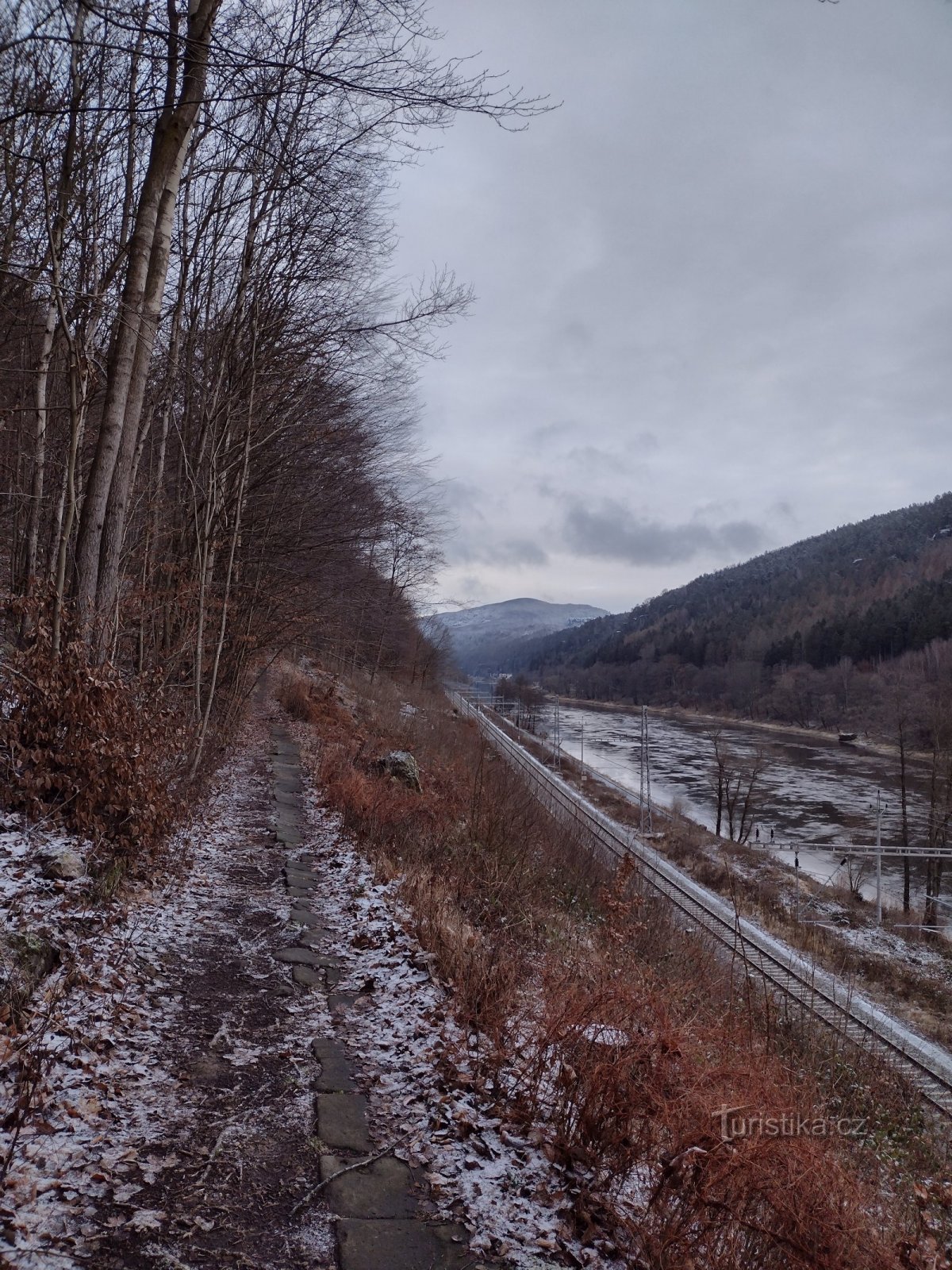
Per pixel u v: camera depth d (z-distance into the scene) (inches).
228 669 619.2
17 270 308.3
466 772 829.8
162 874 290.4
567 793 1622.8
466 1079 172.2
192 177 422.3
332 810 483.2
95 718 270.8
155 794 295.1
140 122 342.3
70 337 276.8
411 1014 208.4
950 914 1247.5
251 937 260.1
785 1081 169.0
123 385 302.0
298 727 827.4
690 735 3218.5
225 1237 118.8
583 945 318.0
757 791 1984.5
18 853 233.5
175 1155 137.5
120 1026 177.8
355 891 322.7
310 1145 146.5
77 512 378.9
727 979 379.9
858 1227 120.6
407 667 2090.3
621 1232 130.0
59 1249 108.7
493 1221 129.7
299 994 219.3
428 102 232.1
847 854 1352.1
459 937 258.4
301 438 577.3
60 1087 147.1
